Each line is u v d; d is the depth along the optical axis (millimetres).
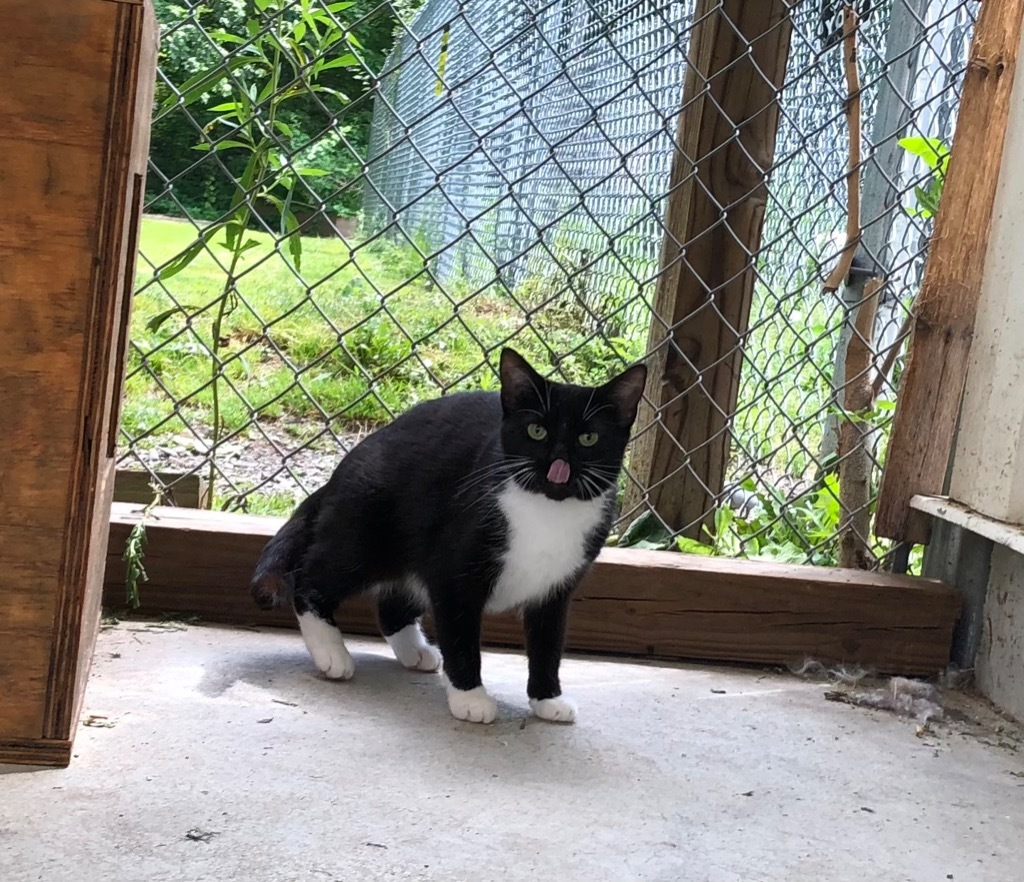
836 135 1762
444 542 1189
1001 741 1234
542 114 2611
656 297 1475
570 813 1000
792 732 1205
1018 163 1305
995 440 1303
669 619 1370
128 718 1079
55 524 962
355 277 2545
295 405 1898
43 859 870
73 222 933
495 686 1266
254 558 1319
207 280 2383
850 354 1521
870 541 1569
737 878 935
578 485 1192
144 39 940
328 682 1211
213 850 898
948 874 970
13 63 910
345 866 896
